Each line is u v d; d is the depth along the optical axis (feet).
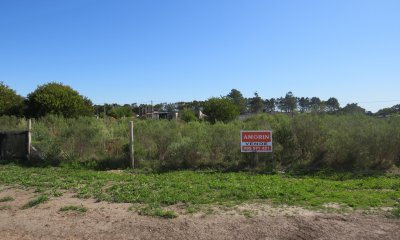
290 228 21.61
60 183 35.73
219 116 113.70
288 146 45.16
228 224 22.48
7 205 28.50
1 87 105.70
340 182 34.35
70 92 105.09
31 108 102.22
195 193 29.91
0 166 47.91
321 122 46.09
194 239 20.54
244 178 37.11
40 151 50.75
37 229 22.93
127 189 32.07
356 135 42.50
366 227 21.52
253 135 44.06
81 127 53.98
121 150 49.11
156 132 50.47
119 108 187.52
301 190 30.07
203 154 45.52
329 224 22.07
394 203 26.23
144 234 21.48
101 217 24.71
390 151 41.60
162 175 39.88
